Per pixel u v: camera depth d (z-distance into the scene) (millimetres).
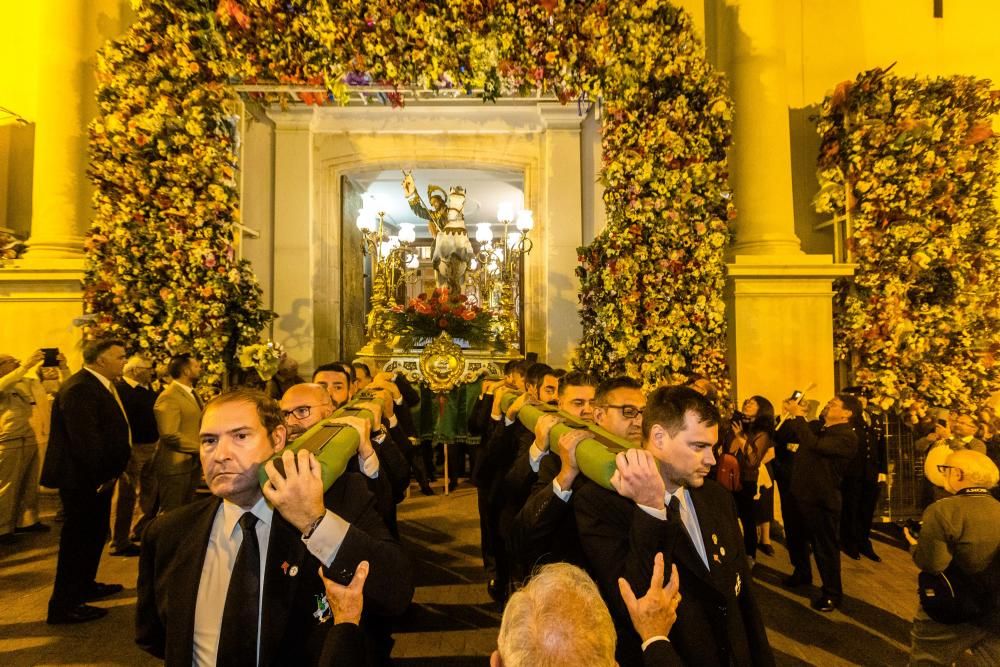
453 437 9133
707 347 7008
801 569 5352
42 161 7531
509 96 10750
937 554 3197
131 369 6262
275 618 1734
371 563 1725
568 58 6867
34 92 8781
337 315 11281
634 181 7078
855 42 8805
